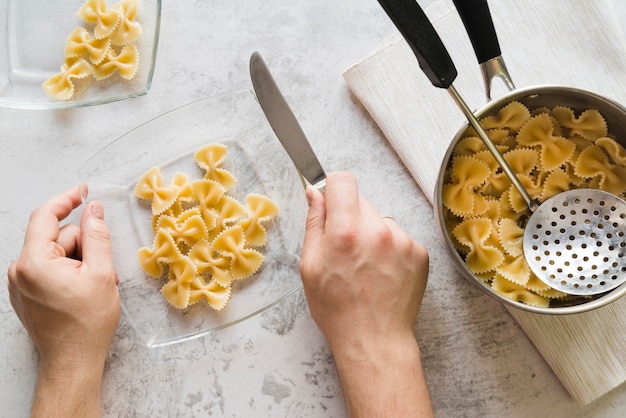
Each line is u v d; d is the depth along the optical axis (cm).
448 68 78
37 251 104
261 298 110
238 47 114
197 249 111
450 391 108
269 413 110
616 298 80
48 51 116
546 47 104
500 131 95
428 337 108
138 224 113
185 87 115
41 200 115
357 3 113
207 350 111
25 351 112
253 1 114
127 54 113
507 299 82
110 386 111
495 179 97
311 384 110
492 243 96
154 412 111
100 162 112
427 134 105
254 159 112
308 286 98
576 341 102
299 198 110
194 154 114
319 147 112
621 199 89
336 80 112
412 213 109
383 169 110
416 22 76
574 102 90
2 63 116
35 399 106
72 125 115
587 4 102
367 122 111
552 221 91
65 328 104
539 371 107
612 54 102
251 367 111
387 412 96
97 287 105
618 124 90
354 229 95
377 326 97
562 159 95
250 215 110
